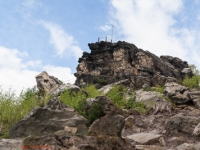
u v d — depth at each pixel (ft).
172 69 119.03
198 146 30.60
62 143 25.31
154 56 115.96
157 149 30.37
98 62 114.93
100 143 26.22
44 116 35.88
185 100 65.36
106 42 119.55
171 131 38.29
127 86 99.40
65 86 64.90
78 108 45.91
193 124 37.93
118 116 29.25
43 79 73.00
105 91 77.00
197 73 122.11
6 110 40.98
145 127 43.11
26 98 49.83
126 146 28.25
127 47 114.83
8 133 35.32
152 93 73.51
